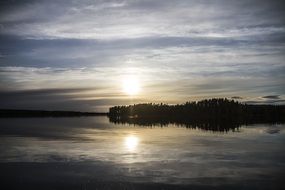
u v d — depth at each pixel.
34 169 35.06
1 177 31.70
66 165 37.12
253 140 63.62
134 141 62.34
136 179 30.88
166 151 48.06
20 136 73.81
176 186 28.72
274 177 31.83
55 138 68.44
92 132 87.56
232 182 30.03
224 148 51.47
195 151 48.03
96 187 28.47
